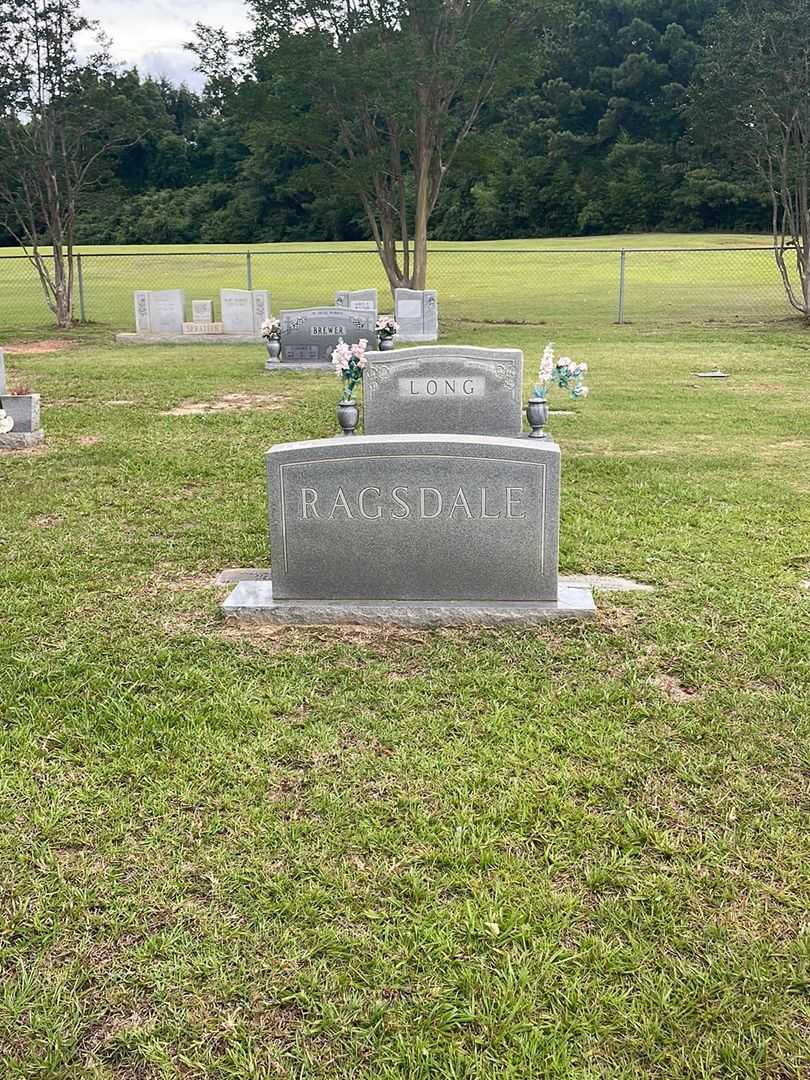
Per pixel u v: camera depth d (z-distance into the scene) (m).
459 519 4.52
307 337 14.26
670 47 59.28
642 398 11.31
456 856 2.86
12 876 2.79
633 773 3.29
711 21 21.92
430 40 19.09
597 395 11.55
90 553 5.75
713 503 6.68
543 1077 2.14
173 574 5.39
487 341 17.11
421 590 4.62
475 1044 2.22
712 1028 2.26
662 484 7.23
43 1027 2.27
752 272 37.50
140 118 21.42
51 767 3.35
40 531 6.21
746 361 14.48
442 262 45.69
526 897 2.68
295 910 2.63
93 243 64.38
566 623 4.53
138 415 10.62
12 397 9.12
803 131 18.41
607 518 6.33
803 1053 2.20
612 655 4.20
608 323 20.56
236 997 2.36
